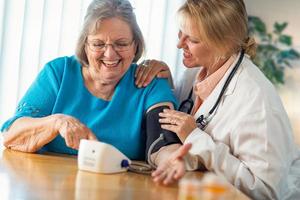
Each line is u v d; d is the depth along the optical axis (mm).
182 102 1622
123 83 1448
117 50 1349
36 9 2133
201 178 1096
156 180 983
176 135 1326
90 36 1337
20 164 1079
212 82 1466
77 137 1182
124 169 1090
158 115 1381
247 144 1293
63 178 957
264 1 2605
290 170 1525
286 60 2631
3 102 2111
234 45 1461
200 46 1460
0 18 2090
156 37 2328
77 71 1468
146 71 1485
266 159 1263
